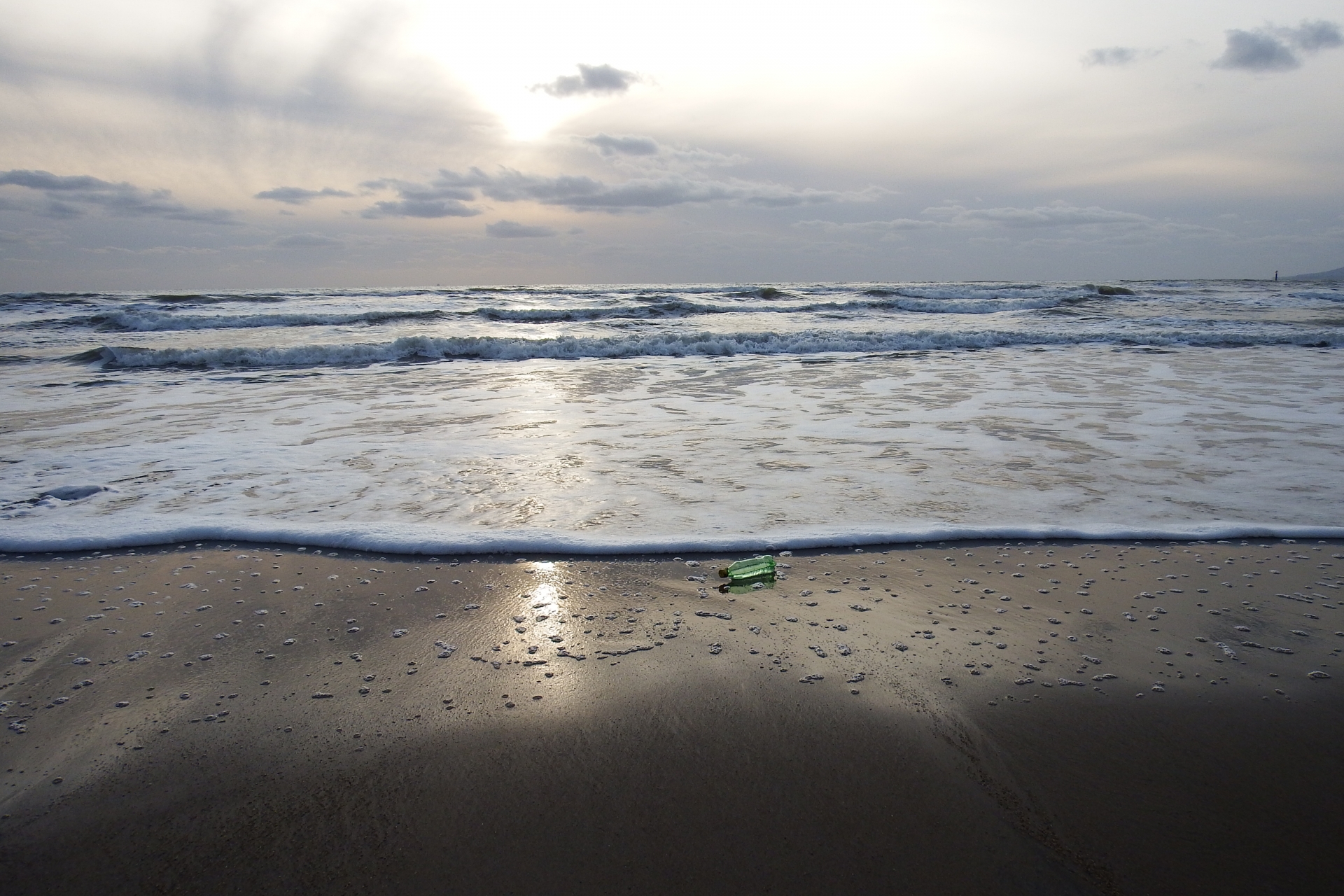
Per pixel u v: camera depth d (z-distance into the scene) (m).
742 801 2.26
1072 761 2.43
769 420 7.98
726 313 24.59
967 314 23.84
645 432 7.43
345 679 2.97
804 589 3.77
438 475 5.86
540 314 22.33
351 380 11.37
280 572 4.03
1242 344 15.31
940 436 7.10
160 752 2.52
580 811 2.22
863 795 2.28
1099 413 8.17
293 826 2.17
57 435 7.39
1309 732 2.58
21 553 4.29
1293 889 1.91
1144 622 3.40
